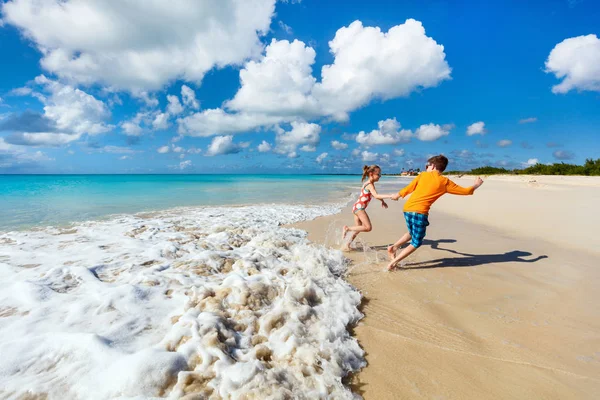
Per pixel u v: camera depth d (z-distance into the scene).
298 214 10.30
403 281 4.52
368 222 5.93
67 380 2.08
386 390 2.27
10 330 2.68
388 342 2.90
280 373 2.18
